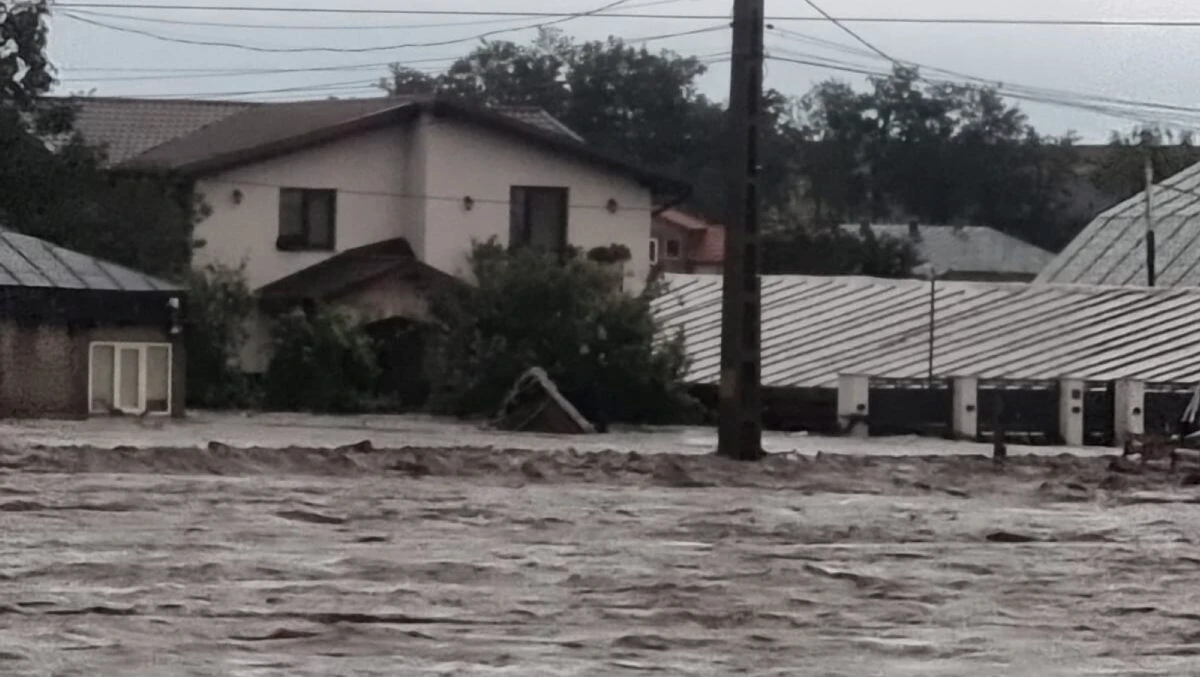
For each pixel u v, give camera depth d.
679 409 85.00
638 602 28.34
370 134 94.94
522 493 44.91
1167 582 31.77
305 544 34.25
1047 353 85.56
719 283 99.88
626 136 160.75
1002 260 149.62
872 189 167.12
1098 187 168.62
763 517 40.72
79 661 22.89
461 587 29.39
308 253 93.56
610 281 86.25
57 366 75.56
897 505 44.50
